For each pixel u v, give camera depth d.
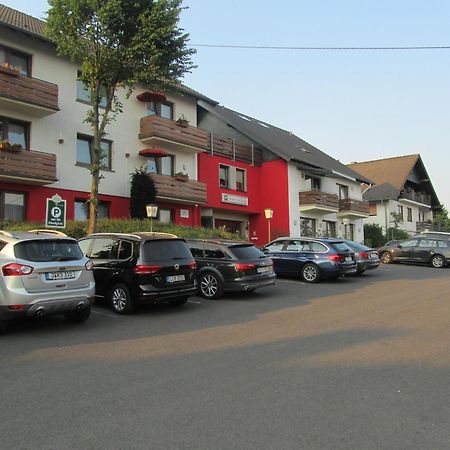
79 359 6.13
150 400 4.60
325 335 7.48
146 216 21.27
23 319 8.96
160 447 3.61
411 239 23.83
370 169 50.09
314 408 4.38
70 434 3.84
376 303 10.81
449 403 4.51
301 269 15.27
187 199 24.03
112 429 3.93
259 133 32.03
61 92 20.19
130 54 14.47
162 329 8.05
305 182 31.73
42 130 19.34
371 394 4.76
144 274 9.28
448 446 3.62
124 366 5.80
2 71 17.19
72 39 14.77
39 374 5.48
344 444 3.65
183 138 24.23
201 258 11.85
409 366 5.75
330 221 34.34
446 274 18.17
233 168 28.97
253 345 6.84
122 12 14.13
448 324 8.30
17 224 16.78
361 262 16.91
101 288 9.87
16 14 21.61
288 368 5.67
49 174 18.45
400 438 3.76
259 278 11.59
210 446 3.62
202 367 5.72
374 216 45.38
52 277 7.73
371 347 6.69
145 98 23.39
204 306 10.52
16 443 3.68
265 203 30.66
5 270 7.38
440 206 54.72
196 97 26.42
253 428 3.94
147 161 23.62
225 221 29.88
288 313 9.58
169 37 14.55
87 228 16.97
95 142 15.50
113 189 21.91
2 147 17.09
